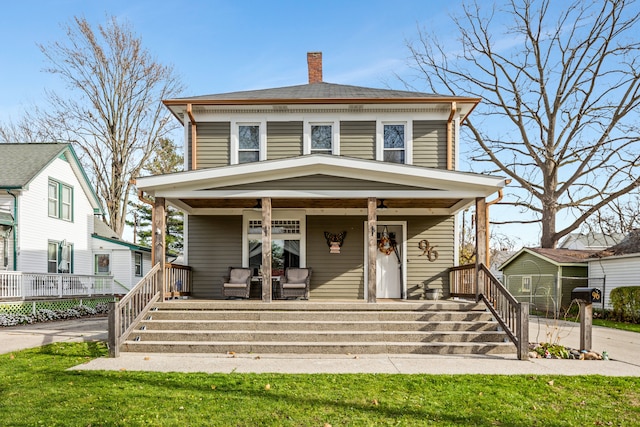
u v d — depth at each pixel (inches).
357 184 422.0
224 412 208.1
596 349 390.0
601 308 796.0
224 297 523.5
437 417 206.8
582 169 956.0
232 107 538.0
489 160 1039.0
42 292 712.4
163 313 391.5
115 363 307.6
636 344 429.7
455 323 377.1
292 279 514.0
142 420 197.5
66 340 407.5
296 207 528.4
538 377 277.6
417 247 540.4
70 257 895.1
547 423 203.6
